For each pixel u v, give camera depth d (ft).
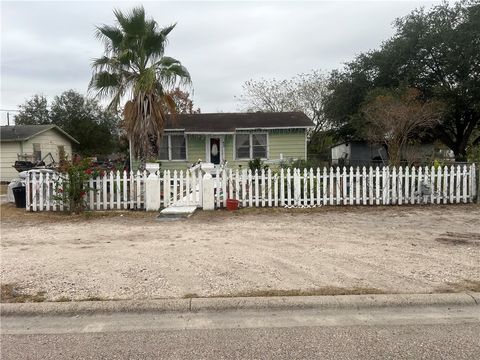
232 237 25.12
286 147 69.10
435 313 14.10
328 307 14.48
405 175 37.78
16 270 18.37
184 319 13.85
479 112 77.10
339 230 27.04
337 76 92.63
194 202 37.22
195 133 66.69
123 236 25.94
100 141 138.62
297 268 18.34
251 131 68.80
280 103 121.29
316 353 11.51
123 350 11.85
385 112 57.82
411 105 61.62
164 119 59.26
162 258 20.18
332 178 37.65
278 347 11.87
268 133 68.95
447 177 38.22
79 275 17.61
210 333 12.83
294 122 69.82
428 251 21.17
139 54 55.83
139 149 55.62
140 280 16.93
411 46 78.48
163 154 69.41
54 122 141.59
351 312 14.24
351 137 94.43
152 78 52.90
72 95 143.64
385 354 11.41
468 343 12.00
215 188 37.17
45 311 14.32
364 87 85.10
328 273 17.60
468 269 18.01
